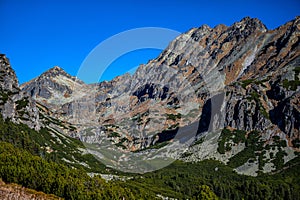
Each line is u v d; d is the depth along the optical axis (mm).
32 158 155125
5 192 113438
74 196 126250
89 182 143125
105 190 136500
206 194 138500
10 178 130250
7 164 138625
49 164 156125
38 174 134125
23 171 132750
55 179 132375
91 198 128500
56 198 122938
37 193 123562
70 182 131625
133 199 142625
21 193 116938
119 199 135875
